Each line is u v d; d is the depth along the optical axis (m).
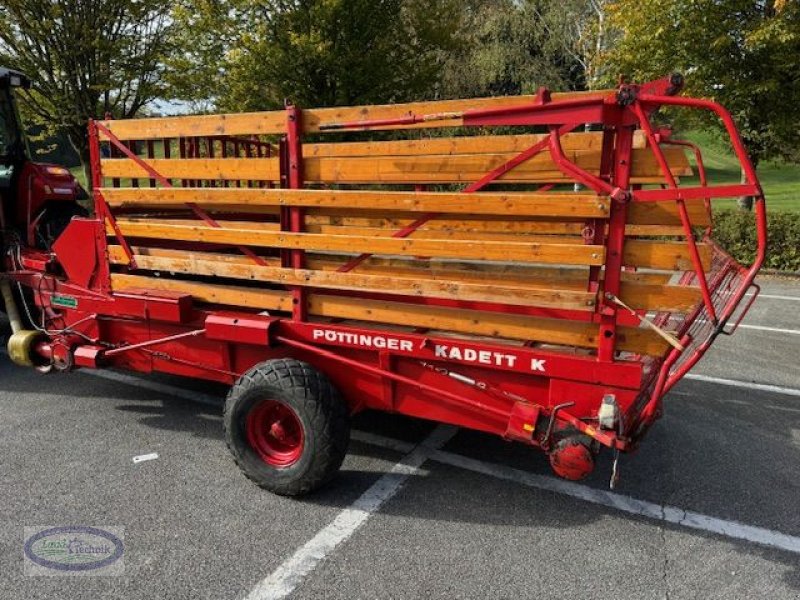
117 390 5.18
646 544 3.15
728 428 4.52
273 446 3.60
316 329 3.55
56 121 12.45
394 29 11.79
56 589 2.79
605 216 2.78
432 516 3.37
